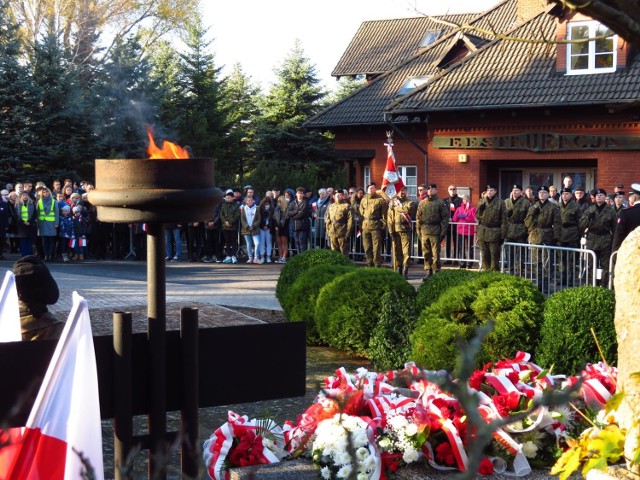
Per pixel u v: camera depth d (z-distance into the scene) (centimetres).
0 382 314
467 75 2528
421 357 791
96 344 332
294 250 2172
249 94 4866
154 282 341
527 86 2400
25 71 2916
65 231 2155
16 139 2862
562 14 2366
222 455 464
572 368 750
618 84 2283
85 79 3309
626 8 207
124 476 218
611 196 1931
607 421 374
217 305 1229
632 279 358
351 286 945
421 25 3619
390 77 3155
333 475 441
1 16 3083
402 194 1809
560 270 1297
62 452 306
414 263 2097
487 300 780
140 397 342
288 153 4041
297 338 360
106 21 4044
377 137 2981
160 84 3306
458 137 2539
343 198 1905
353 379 512
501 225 1742
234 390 352
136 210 329
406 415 458
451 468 446
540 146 2392
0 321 406
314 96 4062
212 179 349
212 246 2191
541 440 458
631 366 358
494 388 484
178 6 4044
